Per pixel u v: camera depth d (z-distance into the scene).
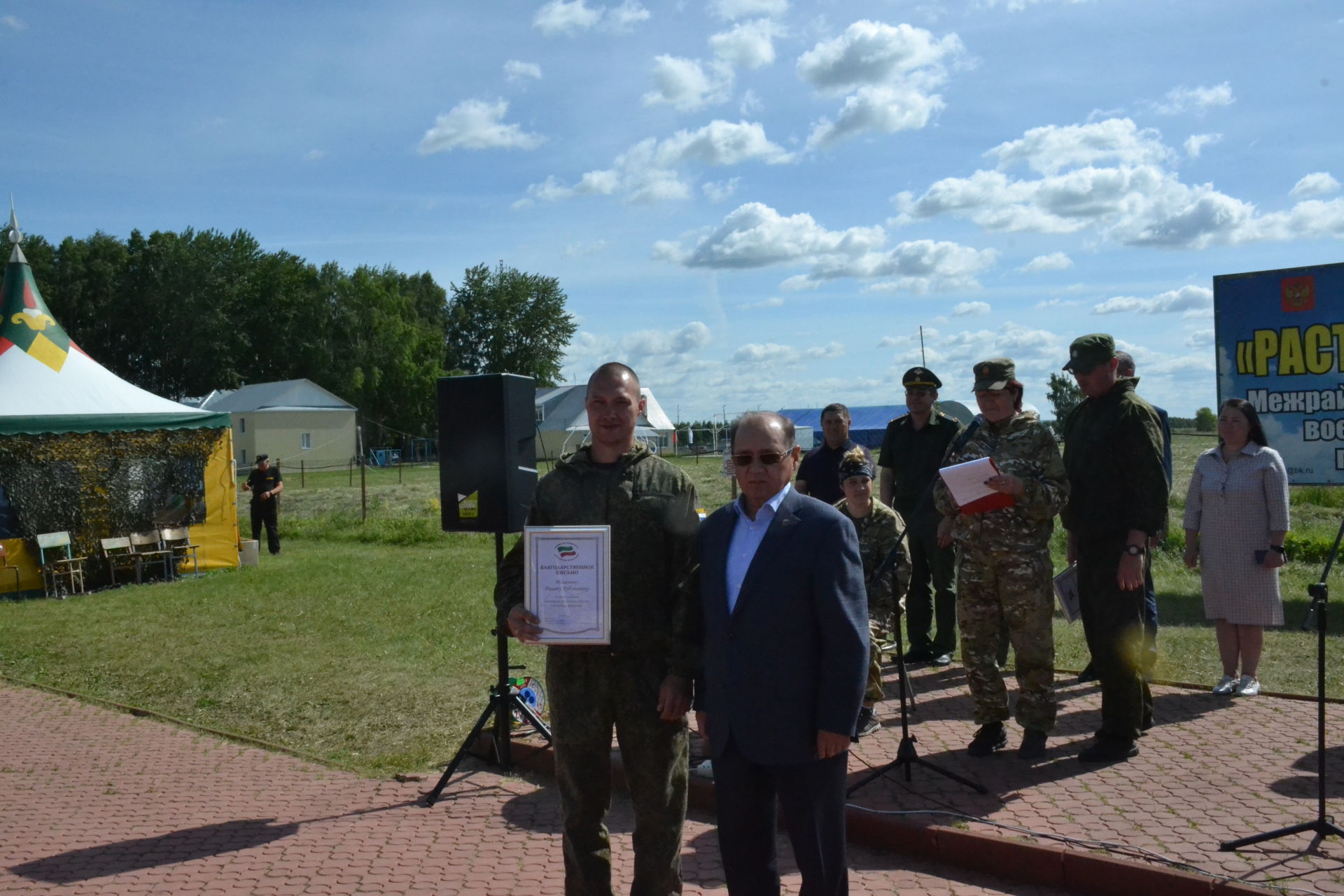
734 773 3.27
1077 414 5.58
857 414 63.03
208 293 78.94
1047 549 5.38
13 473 14.43
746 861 3.29
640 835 3.62
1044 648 5.31
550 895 4.26
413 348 83.62
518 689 6.49
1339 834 4.08
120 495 15.42
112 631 11.22
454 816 5.26
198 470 16.34
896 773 5.24
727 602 3.32
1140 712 5.35
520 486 5.83
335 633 10.52
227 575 15.60
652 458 3.75
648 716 3.57
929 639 8.14
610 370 3.70
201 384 80.38
